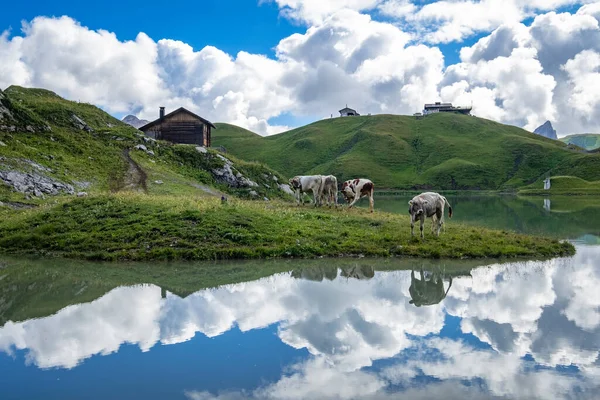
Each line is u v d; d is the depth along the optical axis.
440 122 172.50
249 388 7.18
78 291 13.43
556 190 92.38
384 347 8.85
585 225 29.86
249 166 46.72
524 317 10.65
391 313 11.09
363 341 9.16
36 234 19.62
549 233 25.28
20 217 21.75
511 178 120.69
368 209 28.84
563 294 12.71
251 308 11.59
